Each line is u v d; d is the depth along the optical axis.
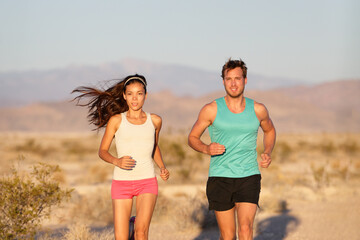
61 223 16.05
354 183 30.39
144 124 9.76
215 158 9.89
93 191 23.80
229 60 9.84
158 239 14.72
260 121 10.13
